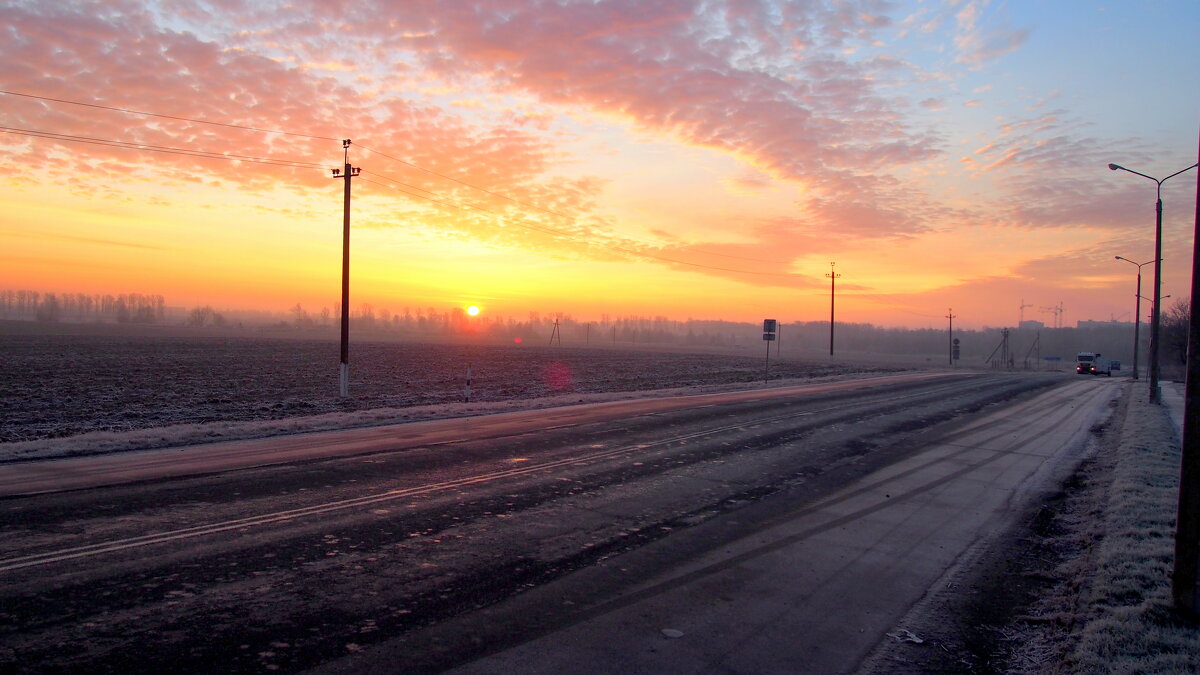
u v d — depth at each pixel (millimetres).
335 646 4746
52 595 5379
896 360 110125
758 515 9016
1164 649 5035
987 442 16844
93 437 13250
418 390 29672
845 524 8773
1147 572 6656
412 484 9820
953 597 6379
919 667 4914
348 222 24375
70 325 139250
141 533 7051
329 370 40781
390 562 6523
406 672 4414
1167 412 24797
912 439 16781
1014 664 5043
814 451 14344
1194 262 5797
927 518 9273
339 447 12945
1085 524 9109
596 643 4984
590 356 72875
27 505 8039
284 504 8430
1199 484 5680
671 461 12523
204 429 14594
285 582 5895
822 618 5719
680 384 36406
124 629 4848
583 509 8852
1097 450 16078
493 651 4773
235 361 46938
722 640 5164
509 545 7223
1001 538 8461
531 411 20797
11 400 23078
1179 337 71000
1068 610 6035
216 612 5215
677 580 6414
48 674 4184
